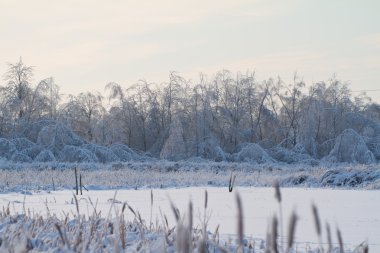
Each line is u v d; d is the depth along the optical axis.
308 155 54.53
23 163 45.00
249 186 28.38
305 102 59.69
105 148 51.16
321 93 58.78
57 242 5.77
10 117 54.41
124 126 59.16
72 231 6.34
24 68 55.78
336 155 51.28
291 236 2.44
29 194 21.66
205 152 55.03
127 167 42.94
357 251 5.21
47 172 34.19
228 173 37.06
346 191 24.14
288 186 29.14
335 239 8.88
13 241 5.28
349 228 10.52
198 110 56.56
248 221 11.84
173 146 54.28
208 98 56.84
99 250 5.39
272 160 52.94
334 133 57.50
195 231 7.15
